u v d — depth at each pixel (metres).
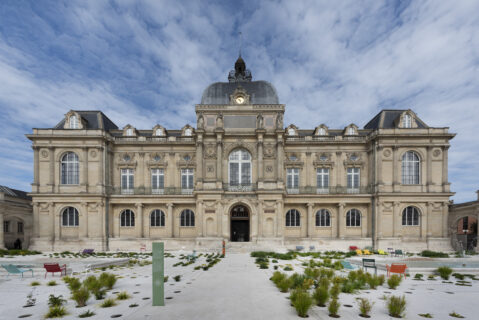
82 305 11.44
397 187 37.31
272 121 38.94
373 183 38.72
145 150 40.94
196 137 38.56
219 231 36.25
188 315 10.40
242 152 38.78
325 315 10.51
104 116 42.97
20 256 29.72
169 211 39.06
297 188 40.34
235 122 39.22
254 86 41.31
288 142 40.47
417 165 38.25
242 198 36.84
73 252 34.47
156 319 9.98
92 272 19.72
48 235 36.66
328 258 27.41
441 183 37.50
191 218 40.06
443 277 17.55
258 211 36.47
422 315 10.64
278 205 36.41
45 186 37.25
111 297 12.88
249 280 16.62
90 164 37.88
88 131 37.84
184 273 19.08
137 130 42.56
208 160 38.00
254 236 36.31
